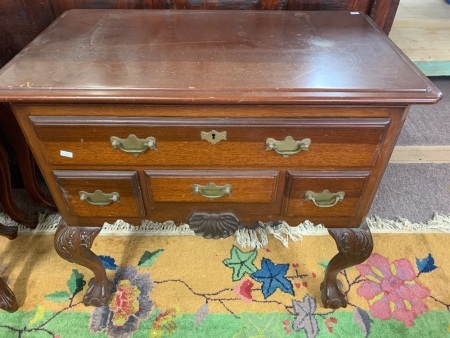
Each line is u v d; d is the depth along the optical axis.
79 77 0.64
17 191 1.39
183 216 0.81
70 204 0.77
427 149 1.59
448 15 2.15
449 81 2.03
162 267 1.13
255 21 0.86
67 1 0.94
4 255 1.16
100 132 0.66
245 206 0.78
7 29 0.97
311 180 0.72
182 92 0.60
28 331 0.97
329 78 0.63
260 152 0.69
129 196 0.75
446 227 1.25
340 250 0.85
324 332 0.98
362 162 0.70
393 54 0.72
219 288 1.08
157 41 0.77
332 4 0.95
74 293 1.06
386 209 1.33
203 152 0.69
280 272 1.12
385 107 0.62
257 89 0.60
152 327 0.99
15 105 0.63
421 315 1.01
